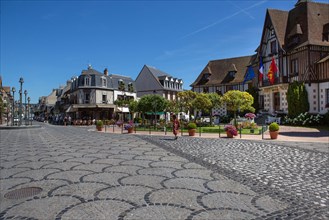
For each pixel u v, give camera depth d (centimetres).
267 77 3347
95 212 451
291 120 2695
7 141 1728
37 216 438
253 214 439
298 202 498
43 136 2133
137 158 989
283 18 3288
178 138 1795
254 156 1013
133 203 493
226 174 722
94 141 1664
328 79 2544
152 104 2942
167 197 527
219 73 4881
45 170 786
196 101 2569
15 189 592
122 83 5078
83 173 739
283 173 730
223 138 1741
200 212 448
